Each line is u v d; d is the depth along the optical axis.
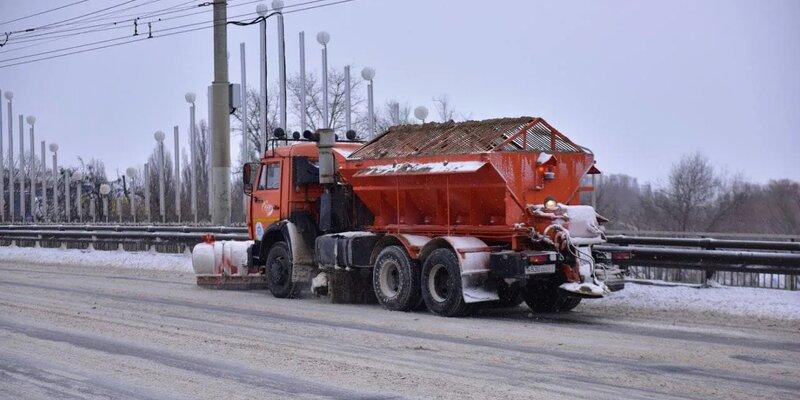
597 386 8.34
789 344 10.67
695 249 15.68
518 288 14.29
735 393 8.00
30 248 33.62
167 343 11.25
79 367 9.70
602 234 13.55
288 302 16.16
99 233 31.19
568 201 14.02
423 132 14.97
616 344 10.74
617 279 13.57
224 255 18.83
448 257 13.59
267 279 17.28
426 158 14.27
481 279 13.52
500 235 13.55
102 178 58.25
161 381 8.91
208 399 8.11
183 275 22.97
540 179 13.62
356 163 15.55
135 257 27.31
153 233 28.58
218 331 12.30
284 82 27.81
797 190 40.53
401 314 14.16
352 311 14.62
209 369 9.48
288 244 16.75
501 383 8.52
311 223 16.77
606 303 15.09
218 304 15.80
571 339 11.19
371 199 15.47
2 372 9.48
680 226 38.44
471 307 13.62
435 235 14.48
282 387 8.54
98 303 15.94
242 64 30.58
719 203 39.50
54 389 8.64
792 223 38.59
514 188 13.36
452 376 8.91
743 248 15.65
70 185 58.34
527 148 13.60
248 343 11.20
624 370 9.09
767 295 14.37
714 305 14.05
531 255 12.81
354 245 15.20
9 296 17.16
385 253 14.80
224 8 24.27
